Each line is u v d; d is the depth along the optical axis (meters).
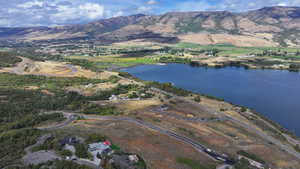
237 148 92.31
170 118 121.19
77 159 64.75
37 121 107.75
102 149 71.12
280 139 106.88
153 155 76.56
